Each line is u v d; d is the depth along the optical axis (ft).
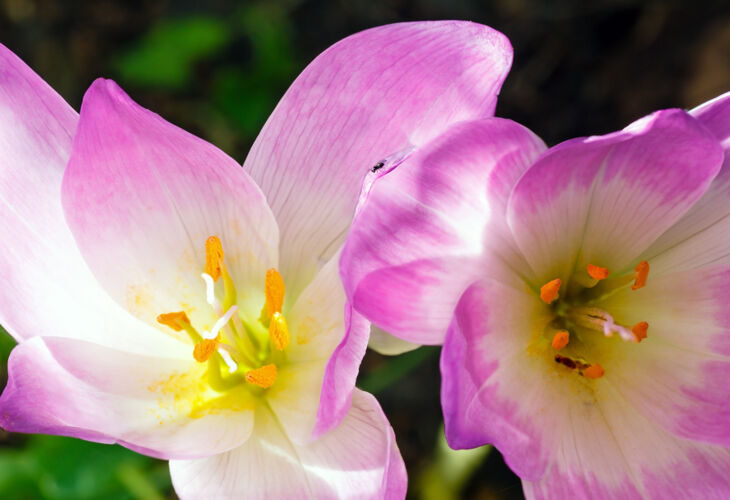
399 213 0.84
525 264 0.89
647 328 0.90
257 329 0.94
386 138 0.91
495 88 0.89
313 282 0.92
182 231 0.92
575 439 0.87
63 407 0.85
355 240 0.83
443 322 0.85
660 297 0.91
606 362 0.91
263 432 0.91
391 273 0.84
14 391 0.83
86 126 0.86
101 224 0.90
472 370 0.84
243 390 0.93
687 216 0.90
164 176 0.90
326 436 0.89
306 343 0.92
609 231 0.90
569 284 0.92
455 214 0.86
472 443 0.82
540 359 0.90
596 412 0.89
